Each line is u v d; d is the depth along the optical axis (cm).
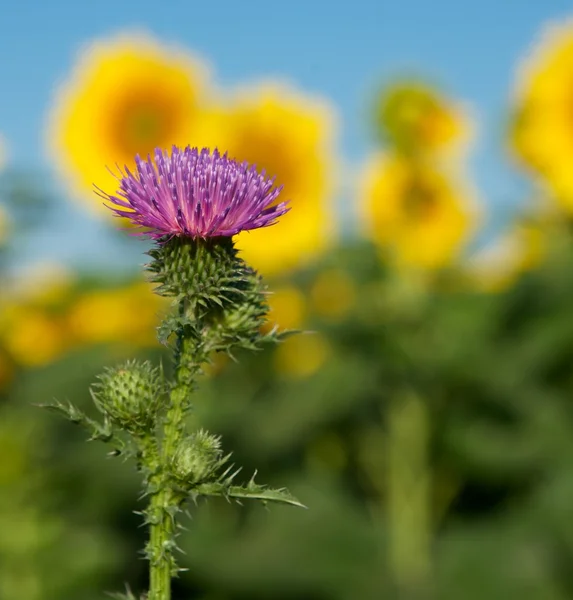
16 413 90
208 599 82
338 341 89
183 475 44
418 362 85
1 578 74
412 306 89
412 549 84
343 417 88
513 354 87
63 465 86
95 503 86
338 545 85
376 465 90
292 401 87
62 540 78
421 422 87
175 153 46
